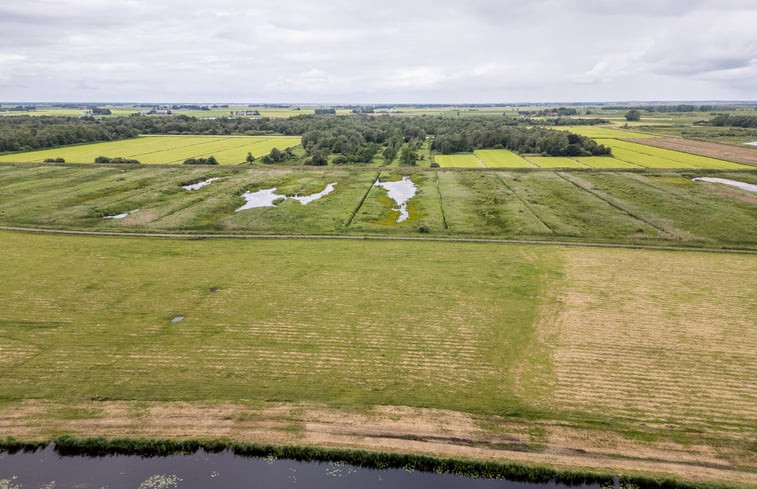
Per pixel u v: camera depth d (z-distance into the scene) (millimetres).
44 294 35219
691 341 29078
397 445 20672
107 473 19406
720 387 24516
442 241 49625
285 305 33906
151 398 23281
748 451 20281
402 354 27609
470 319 31969
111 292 35875
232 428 21453
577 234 50969
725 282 38250
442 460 19922
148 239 49594
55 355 26891
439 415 22453
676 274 40031
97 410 22391
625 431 21438
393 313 32812
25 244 47000
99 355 27016
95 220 55312
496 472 19531
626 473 19281
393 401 23391
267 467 19812
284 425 21688
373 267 41781
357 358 27125
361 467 19891
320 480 19234
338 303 34344
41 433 20984
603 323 31406
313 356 27266
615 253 45594
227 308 33312
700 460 19875
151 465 19828
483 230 52938
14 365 25797
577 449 20484
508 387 24594
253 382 24734
